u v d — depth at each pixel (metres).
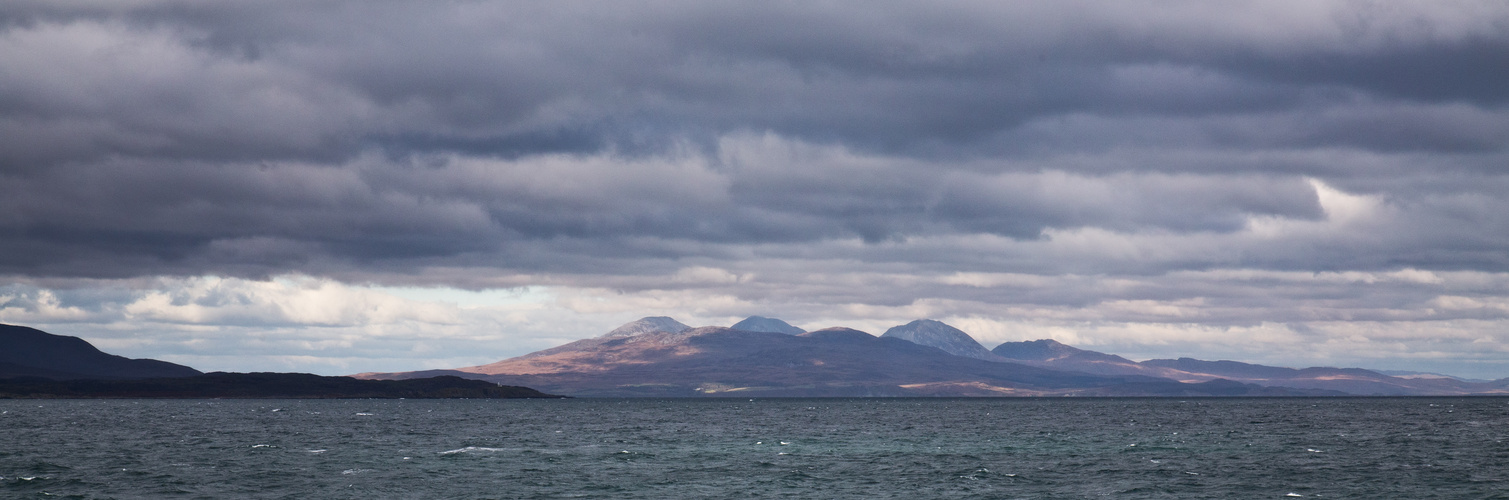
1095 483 92.00
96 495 83.88
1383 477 95.12
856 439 153.38
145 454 119.69
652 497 84.19
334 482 92.31
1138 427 192.25
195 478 94.75
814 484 92.00
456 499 82.62
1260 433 166.62
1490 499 81.75
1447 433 163.75
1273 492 86.12
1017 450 127.81
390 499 82.56
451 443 140.62
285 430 175.75
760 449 130.38
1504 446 131.00
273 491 86.62
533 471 101.38
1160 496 84.06
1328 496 83.62
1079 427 194.12
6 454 119.00
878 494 85.81
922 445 138.38
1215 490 87.31
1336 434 162.00
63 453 120.75
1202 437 155.00
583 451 125.62
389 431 173.75
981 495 85.06
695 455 120.25
